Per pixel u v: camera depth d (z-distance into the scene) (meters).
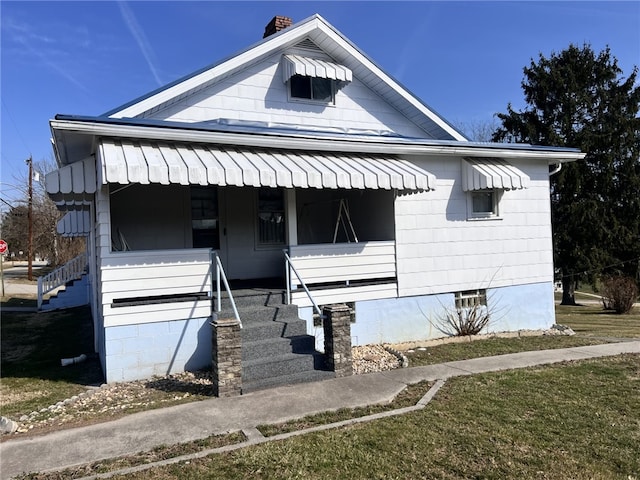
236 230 12.16
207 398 7.25
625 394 7.11
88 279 21.28
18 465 5.07
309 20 11.91
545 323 13.66
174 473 4.79
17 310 20.91
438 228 12.18
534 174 13.62
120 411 6.82
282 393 7.35
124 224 10.94
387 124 13.50
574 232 28.06
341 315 8.40
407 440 5.48
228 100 11.51
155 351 8.76
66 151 9.95
